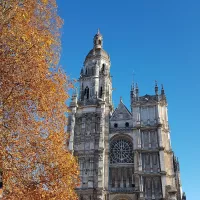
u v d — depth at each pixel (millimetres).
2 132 21938
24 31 24281
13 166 22062
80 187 68812
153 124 73875
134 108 77188
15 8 24328
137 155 69812
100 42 98438
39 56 24812
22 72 23734
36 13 28141
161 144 69938
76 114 80750
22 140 23500
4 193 21469
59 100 27141
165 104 77562
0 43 23188
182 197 73000
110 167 71125
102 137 73375
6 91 22875
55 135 25922
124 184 68562
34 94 24203
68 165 25609
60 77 28266
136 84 81062
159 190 65188
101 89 86000
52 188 24031
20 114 23781
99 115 78688
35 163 23797
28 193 22484
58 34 29906
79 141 75938
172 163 69375
